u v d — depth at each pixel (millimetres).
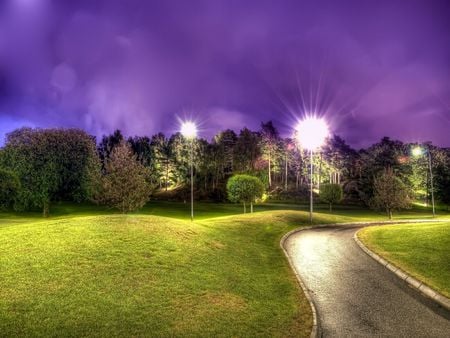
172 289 13195
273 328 11023
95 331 9695
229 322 11086
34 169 45219
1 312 10258
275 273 17672
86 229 19500
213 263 17234
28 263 14133
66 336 9320
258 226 31812
